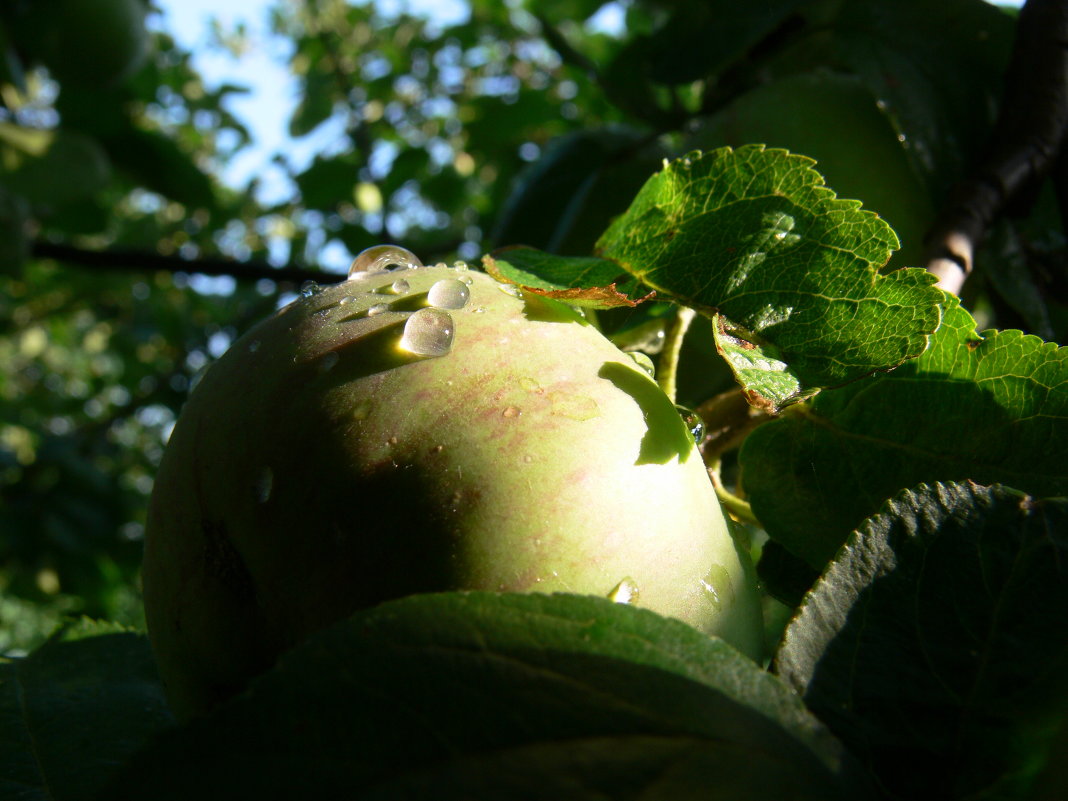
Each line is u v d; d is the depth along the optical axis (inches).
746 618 4.2
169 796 2.8
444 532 3.8
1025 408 4.6
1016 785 3.2
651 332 5.8
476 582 3.7
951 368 4.8
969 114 7.4
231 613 4.1
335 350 4.3
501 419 4.0
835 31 8.1
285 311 4.8
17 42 15.6
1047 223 7.3
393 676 3.1
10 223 14.8
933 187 7.0
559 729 3.0
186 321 26.0
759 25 8.4
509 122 16.7
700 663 3.2
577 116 17.9
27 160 15.3
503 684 3.1
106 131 17.7
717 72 8.5
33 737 5.6
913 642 3.6
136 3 16.6
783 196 4.8
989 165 6.9
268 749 2.9
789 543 5.1
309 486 3.9
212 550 4.1
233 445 4.2
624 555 3.8
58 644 6.5
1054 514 3.9
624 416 4.2
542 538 3.8
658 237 5.0
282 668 3.0
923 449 4.9
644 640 3.3
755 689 3.2
